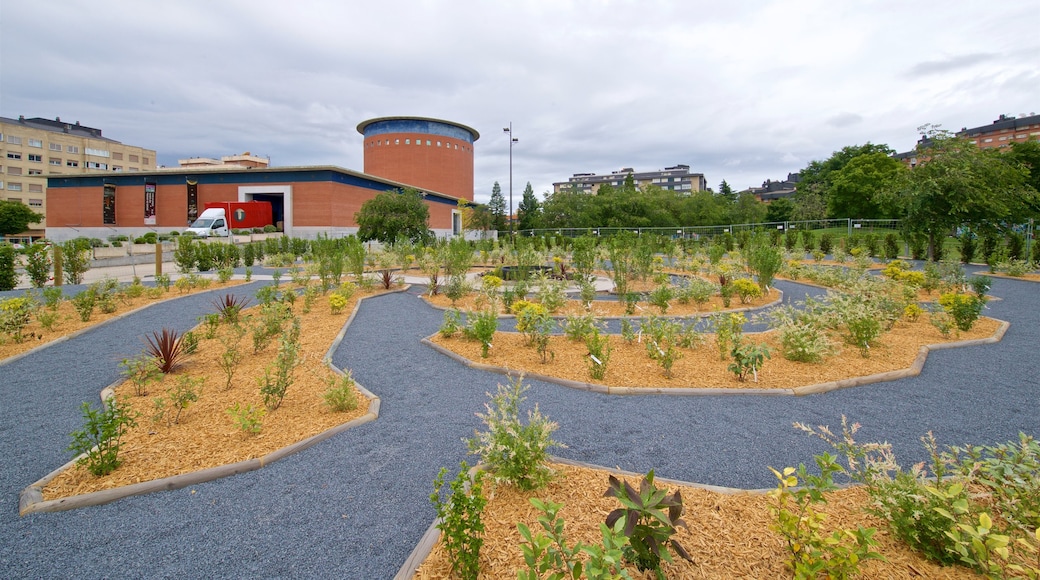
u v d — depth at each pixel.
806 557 2.14
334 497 3.08
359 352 6.50
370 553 2.55
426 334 7.54
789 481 2.30
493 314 6.93
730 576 2.26
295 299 9.90
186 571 2.42
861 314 6.30
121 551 2.57
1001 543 1.91
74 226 39.41
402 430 4.08
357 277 12.73
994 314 8.88
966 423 4.24
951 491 2.14
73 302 8.42
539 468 3.04
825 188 51.03
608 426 4.17
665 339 6.41
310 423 4.13
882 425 4.21
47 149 67.19
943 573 2.26
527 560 1.87
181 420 4.16
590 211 50.31
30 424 4.17
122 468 3.35
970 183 15.79
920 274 10.76
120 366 5.76
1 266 11.87
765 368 5.68
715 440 3.90
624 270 10.67
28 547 2.60
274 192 35.69
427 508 2.96
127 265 20.59
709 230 33.88
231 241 26.41
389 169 51.72
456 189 54.78
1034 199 17.53
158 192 37.81
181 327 7.78
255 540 2.66
